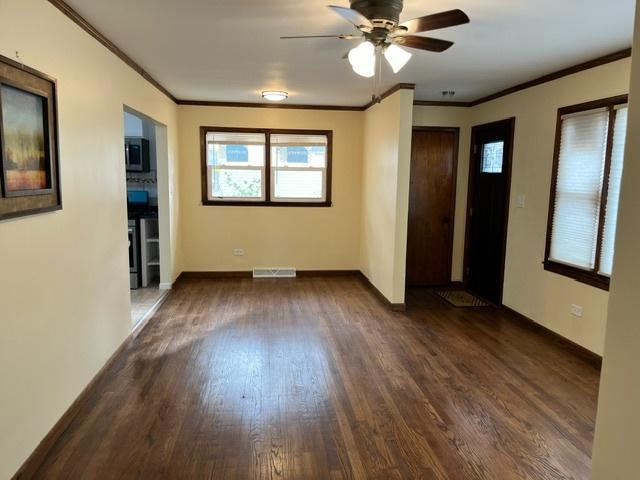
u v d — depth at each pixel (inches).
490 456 90.8
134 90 149.6
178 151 231.0
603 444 60.8
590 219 141.2
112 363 128.8
